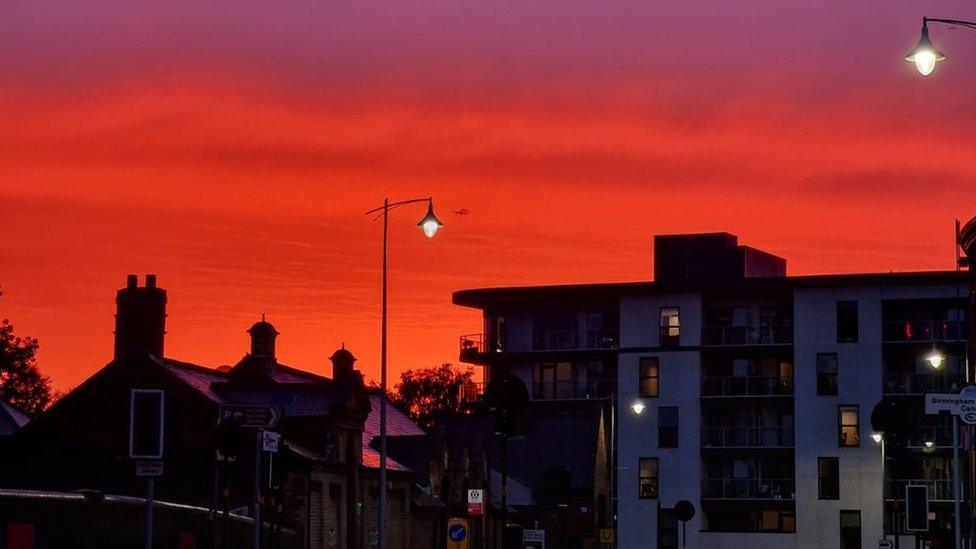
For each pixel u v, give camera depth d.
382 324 70.94
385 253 71.62
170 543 59.91
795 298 122.50
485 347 135.25
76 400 78.56
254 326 98.50
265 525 72.06
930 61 40.25
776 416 123.19
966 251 95.56
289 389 87.75
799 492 119.69
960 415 49.84
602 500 123.94
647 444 125.25
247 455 76.38
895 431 60.22
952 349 118.00
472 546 105.31
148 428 34.03
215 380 88.94
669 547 122.69
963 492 113.19
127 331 83.81
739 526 122.56
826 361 120.94
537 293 132.00
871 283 120.31
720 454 123.25
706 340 126.12
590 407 129.88
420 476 103.19
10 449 78.56
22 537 49.34
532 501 124.38
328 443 85.44
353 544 87.44
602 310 131.38
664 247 134.62
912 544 115.50
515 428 57.28
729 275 132.50
